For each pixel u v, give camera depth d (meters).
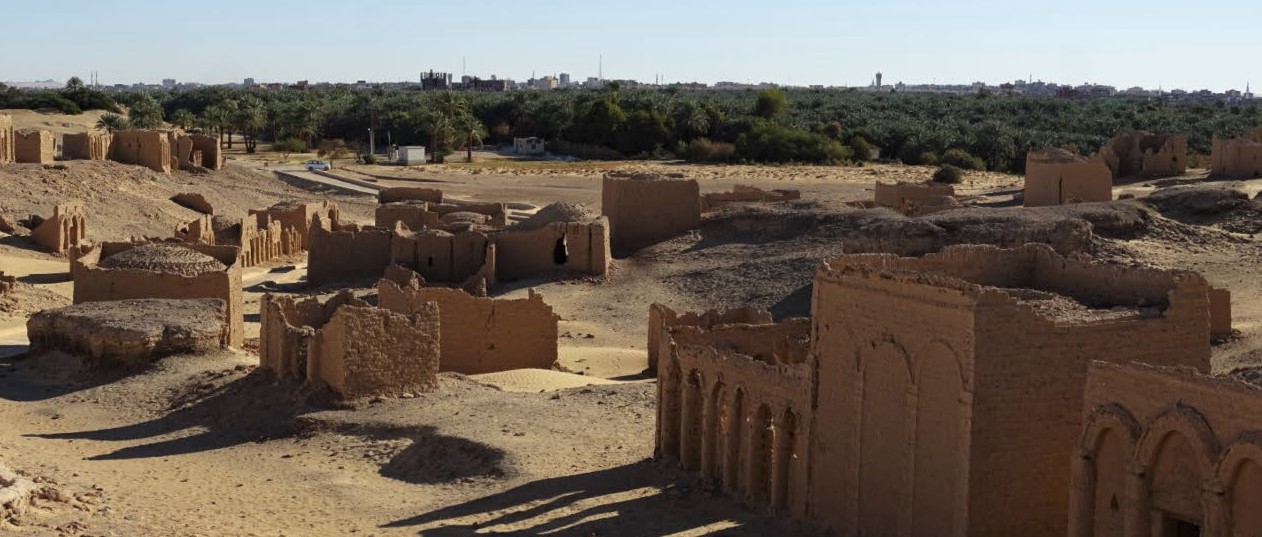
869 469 26.20
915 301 24.84
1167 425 20.30
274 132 167.12
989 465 23.70
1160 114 172.88
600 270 66.50
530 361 44.97
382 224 76.94
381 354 37.44
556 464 32.09
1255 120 158.62
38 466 30.25
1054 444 24.16
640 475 31.45
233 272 48.38
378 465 33.38
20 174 81.62
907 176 124.75
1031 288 29.45
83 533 23.23
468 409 36.50
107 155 98.69
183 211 87.94
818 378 27.67
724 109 170.00
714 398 30.78
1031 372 23.86
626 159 153.75
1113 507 21.69
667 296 62.31
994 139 139.62
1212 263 59.12
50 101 160.25
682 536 27.16
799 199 77.38
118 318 44.03
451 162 145.50
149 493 29.06
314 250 67.19
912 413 24.91
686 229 72.25
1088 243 60.62
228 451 34.97
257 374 39.69
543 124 166.38
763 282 61.47
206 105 195.88
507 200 109.62
